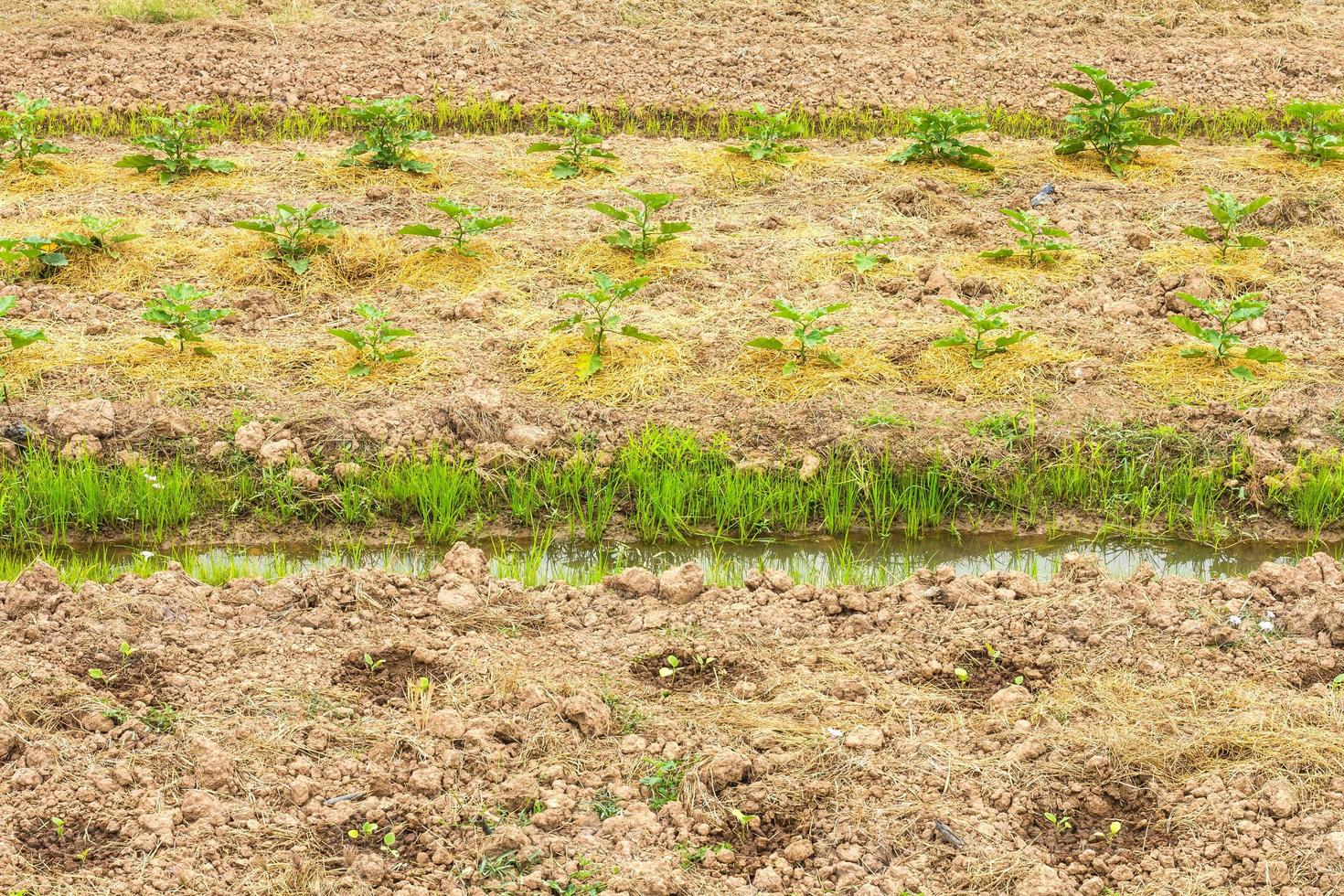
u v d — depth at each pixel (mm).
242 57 11953
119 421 6879
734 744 4730
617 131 11156
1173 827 4352
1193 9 13656
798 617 5602
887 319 7906
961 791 4504
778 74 12141
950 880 4133
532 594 5703
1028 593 5730
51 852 4117
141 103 11094
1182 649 5250
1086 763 4594
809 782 4539
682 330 7797
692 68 12180
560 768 4566
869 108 11664
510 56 12234
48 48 11781
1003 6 13625
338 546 6477
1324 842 4207
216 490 6648
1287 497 6730
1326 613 5328
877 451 6898
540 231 8883
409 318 7867
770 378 7375
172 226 8750
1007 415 7074
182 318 7340
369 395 7141
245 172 9648
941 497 6832
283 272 8234
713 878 4160
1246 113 11523
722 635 5430
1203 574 6395
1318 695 4957
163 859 4102
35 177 9312
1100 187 9719
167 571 5695
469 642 5289
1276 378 7387
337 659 5141
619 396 7242
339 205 9094
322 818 4320
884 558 6539
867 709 4922
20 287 7957
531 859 4176
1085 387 7344
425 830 4312
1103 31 13258
